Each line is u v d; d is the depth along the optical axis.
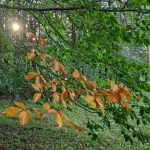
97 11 4.64
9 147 11.33
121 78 4.75
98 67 5.10
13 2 6.62
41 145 11.86
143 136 4.38
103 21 4.72
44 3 6.41
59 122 2.36
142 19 4.44
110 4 4.53
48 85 2.63
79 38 5.61
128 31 4.48
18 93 7.27
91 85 3.02
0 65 7.27
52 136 12.89
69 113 16.67
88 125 4.72
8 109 2.16
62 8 4.84
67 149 11.63
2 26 6.58
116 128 14.36
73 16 5.30
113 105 4.46
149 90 4.64
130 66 4.83
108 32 4.70
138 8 4.36
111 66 4.92
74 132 13.44
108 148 11.98
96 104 2.76
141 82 4.64
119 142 12.68
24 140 12.16
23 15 6.75
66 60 5.60
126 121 4.54
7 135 12.40
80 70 5.21
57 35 6.01
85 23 5.11
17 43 6.04
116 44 5.13
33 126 13.59
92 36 5.02
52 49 5.75
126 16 4.81
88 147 11.94
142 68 4.78
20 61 6.72
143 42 4.45
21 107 2.25
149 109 4.25
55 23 5.98
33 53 3.00
